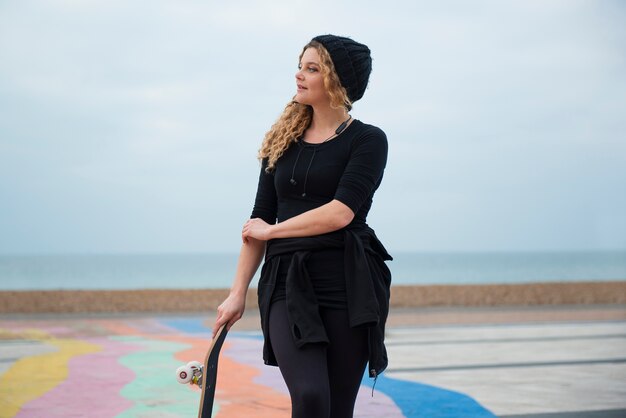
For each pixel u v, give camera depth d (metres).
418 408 5.76
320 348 2.67
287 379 2.65
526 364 8.30
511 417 5.45
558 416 5.50
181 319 13.66
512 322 13.94
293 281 2.70
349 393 2.77
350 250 2.74
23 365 7.82
